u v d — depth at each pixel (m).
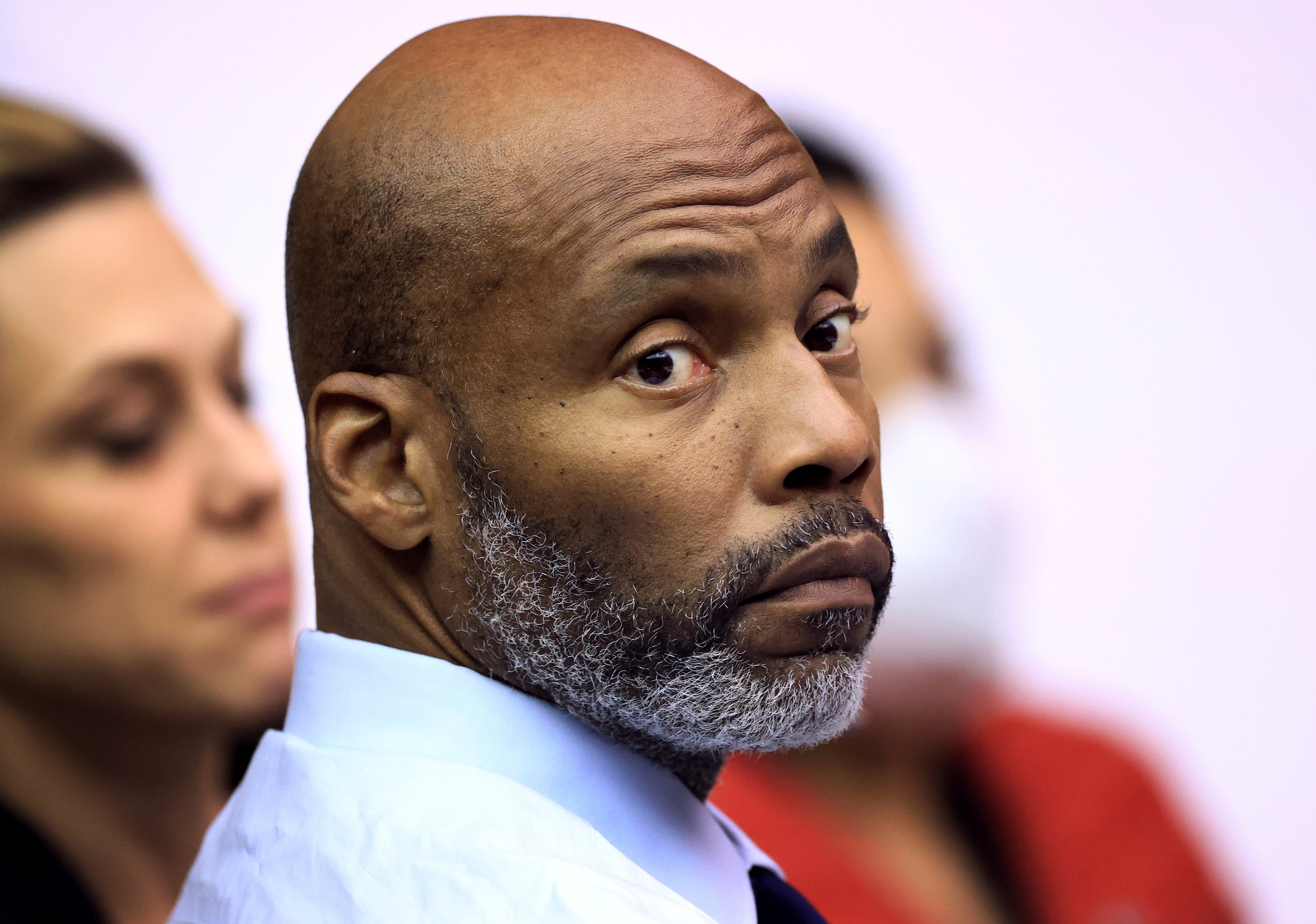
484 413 2.94
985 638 7.29
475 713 3.06
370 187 3.06
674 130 2.95
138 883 5.25
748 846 3.69
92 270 5.13
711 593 2.87
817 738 3.01
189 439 5.33
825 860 6.12
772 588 2.89
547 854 2.76
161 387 5.27
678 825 3.22
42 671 5.06
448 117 3.03
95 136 5.39
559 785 3.06
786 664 2.91
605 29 3.16
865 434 2.93
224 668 5.32
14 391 4.95
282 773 3.16
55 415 5.00
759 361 2.94
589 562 2.91
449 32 3.26
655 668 2.91
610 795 3.11
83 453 5.06
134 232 5.32
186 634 5.24
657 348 2.89
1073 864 7.45
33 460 4.98
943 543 7.12
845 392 3.17
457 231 2.94
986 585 7.25
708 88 3.06
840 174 7.53
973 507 7.20
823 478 2.94
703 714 2.91
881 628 7.10
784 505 2.92
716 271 2.88
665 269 2.85
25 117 5.24
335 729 3.19
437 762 2.98
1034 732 7.76
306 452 3.38
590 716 3.07
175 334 5.31
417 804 2.88
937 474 7.15
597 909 2.57
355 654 3.19
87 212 5.20
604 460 2.87
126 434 5.16
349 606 3.29
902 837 6.95
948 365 7.61
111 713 5.16
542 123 2.95
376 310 3.04
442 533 3.05
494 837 2.77
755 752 3.19
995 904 7.18
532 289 2.89
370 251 3.05
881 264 7.40
